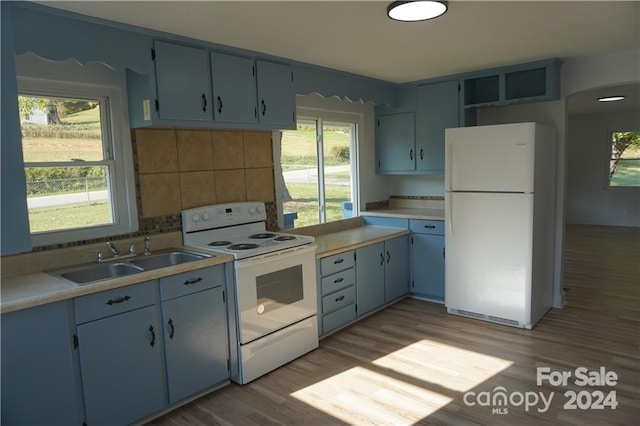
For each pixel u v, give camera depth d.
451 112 4.29
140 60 2.58
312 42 2.95
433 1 2.20
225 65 3.01
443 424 2.38
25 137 2.53
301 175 4.20
